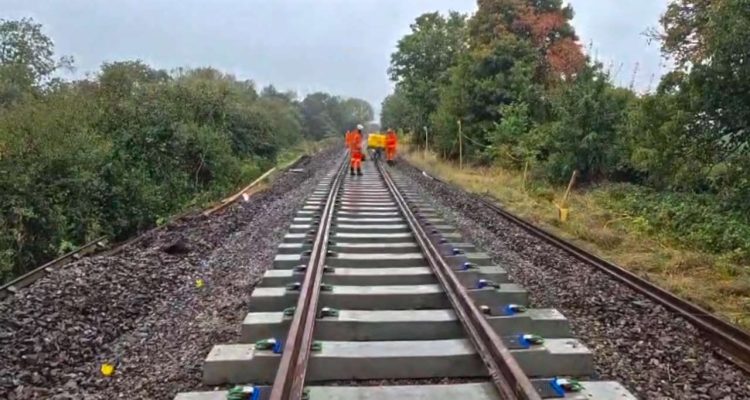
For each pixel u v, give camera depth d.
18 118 12.96
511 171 25.72
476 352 4.96
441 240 10.02
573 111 20.95
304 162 37.88
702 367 5.30
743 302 8.21
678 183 11.91
